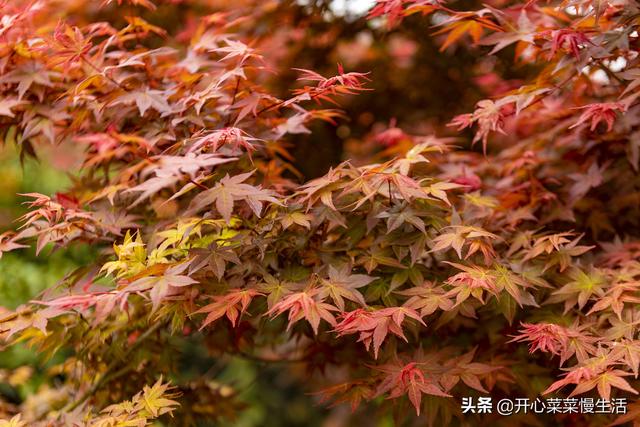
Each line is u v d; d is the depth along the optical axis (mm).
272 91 3986
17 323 2014
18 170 5391
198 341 3256
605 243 2461
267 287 1922
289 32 3979
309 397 6645
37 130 2270
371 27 4203
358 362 2627
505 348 2309
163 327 2598
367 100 4508
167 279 1756
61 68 2338
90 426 2004
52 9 3133
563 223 2678
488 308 2111
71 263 5020
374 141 4164
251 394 6375
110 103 2189
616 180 2707
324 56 4266
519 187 2588
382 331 1727
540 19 2758
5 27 2135
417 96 4496
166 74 2492
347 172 1975
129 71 2455
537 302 2182
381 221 2094
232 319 1765
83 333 2379
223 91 2318
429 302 1872
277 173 2512
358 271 2129
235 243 1942
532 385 2221
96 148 2463
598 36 2059
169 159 1879
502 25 2338
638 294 2047
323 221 2076
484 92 4312
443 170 2799
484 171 2969
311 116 2432
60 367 2883
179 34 3557
